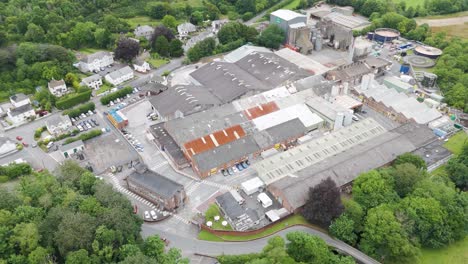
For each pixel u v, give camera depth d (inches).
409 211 4579.2
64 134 6525.6
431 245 4687.5
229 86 7465.6
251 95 7367.1
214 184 5526.6
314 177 5187.0
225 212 4909.0
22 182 4872.0
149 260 3688.5
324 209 4549.7
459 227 4741.6
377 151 5723.4
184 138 6053.2
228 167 5816.9
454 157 5767.7
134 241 4067.4
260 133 6215.6
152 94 7829.7
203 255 4439.0
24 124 6904.5
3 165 5777.6
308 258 4160.9
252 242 4603.8
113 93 7544.3
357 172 5388.8
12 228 3863.2
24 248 3757.4
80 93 7524.6
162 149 6186.0
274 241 4099.4
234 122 6441.9
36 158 6043.3
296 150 5900.6
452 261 4606.3
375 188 4825.3
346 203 4734.3
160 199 5044.3
